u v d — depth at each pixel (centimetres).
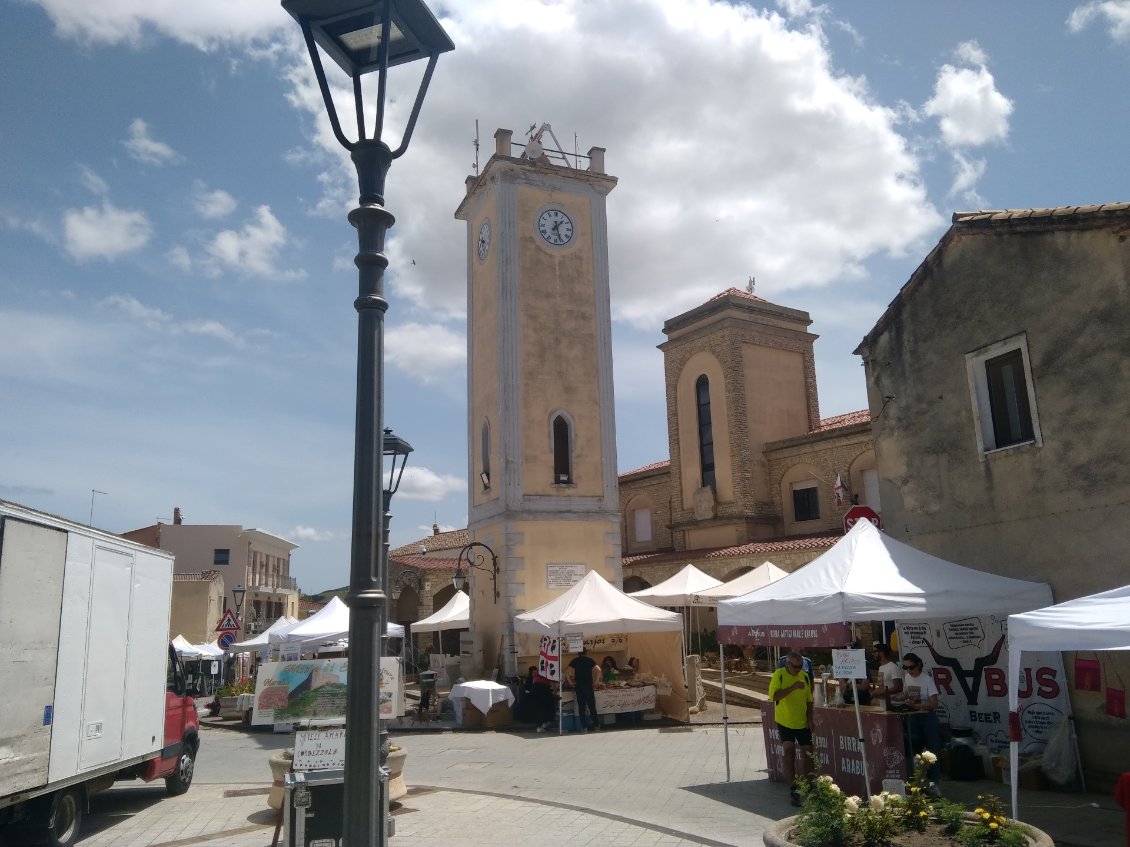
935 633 1296
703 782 1238
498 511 2595
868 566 1094
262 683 804
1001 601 1070
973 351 1277
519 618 2166
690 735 1770
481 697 2014
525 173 2783
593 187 2888
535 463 2616
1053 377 1149
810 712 1174
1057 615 754
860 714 1050
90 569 1007
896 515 1409
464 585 4000
